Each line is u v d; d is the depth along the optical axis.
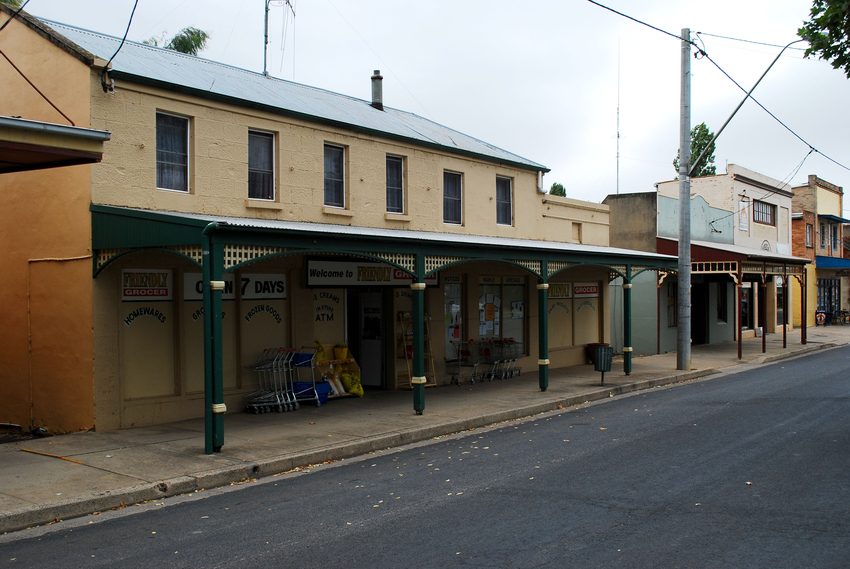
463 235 16.84
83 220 10.52
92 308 10.47
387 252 11.58
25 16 11.35
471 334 17.53
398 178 15.94
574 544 5.66
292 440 10.09
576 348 21.20
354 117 15.59
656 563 5.21
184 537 6.16
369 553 5.58
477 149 18.36
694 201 27.70
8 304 11.74
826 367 19.69
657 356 23.33
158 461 8.74
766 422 11.05
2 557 5.75
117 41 13.81
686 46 18.53
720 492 7.12
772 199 34.72
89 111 10.47
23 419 11.50
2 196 11.84
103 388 10.60
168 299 11.69
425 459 9.31
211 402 9.14
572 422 11.87
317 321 14.34
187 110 11.77
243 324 12.77
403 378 16.00
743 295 31.86
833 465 8.16
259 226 9.35
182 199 11.66
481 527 6.17
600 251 17.30
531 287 19.55
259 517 6.73
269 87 15.36
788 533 5.84
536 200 19.83
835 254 44.44
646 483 7.54
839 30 10.18
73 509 6.97
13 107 11.58
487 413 12.43
